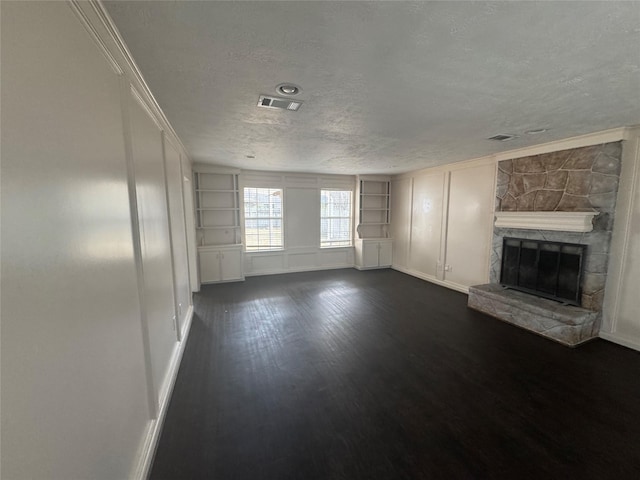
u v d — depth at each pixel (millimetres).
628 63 1656
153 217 2115
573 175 3496
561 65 1684
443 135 3281
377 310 4324
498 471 1675
